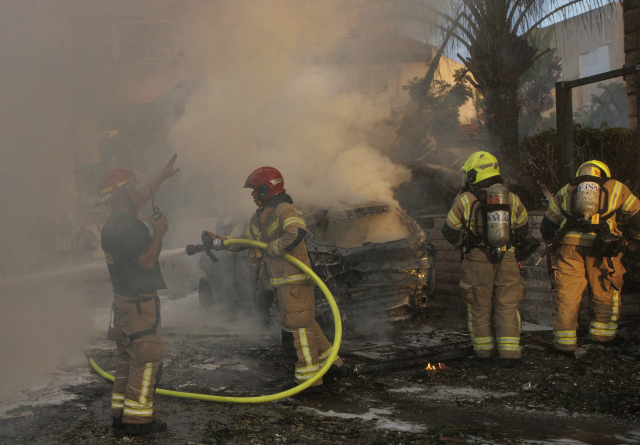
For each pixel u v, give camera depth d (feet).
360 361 15.64
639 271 20.27
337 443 10.48
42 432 11.17
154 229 11.49
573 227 17.06
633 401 12.60
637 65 18.80
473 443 10.32
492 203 15.46
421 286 19.74
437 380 14.69
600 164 17.19
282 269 14.08
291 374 15.43
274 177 14.52
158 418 12.03
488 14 30.35
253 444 10.46
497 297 15.98
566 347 16.75
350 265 18.40
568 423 11.43
